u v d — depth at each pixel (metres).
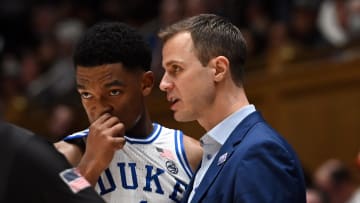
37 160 5.20
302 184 6.23
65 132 16.12
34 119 17.78
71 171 5.33
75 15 20.30
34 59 19.31
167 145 7.08
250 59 16.55
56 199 5.19
